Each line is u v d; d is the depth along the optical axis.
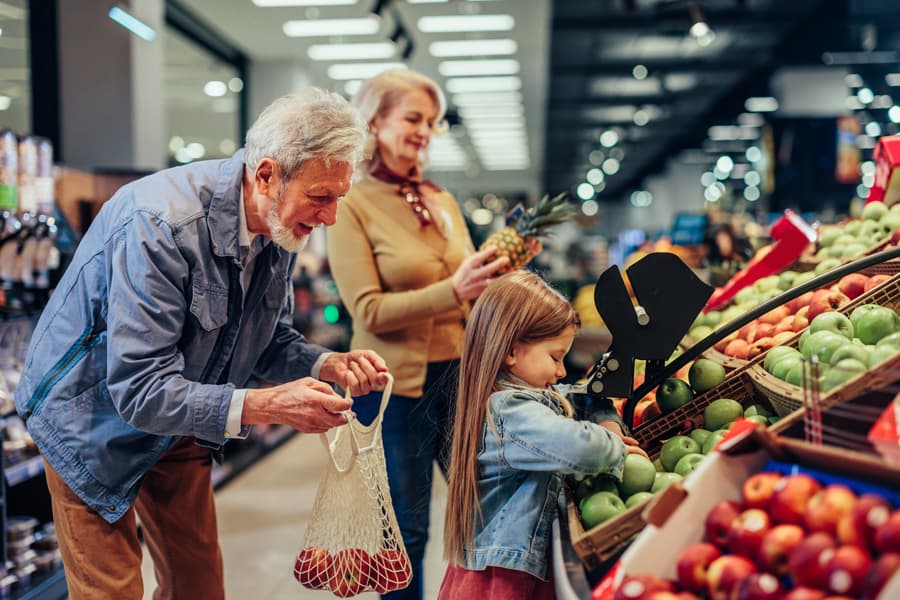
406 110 2.84
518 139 24.09
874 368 1.35
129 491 2.03
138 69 6.93
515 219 3.06
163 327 1.89
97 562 2.02
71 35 6.83
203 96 11.93
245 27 10.68
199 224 1.96
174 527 2.25
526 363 1.85
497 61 13.40
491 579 1.74
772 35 13.27
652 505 1.32
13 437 3.76
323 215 1.98
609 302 1.90
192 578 2.28
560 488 1.82
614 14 11.41
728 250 4.63
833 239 2.89
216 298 2.01
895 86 13.40
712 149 27.77
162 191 1.97
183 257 1.94
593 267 13.64
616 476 1.67
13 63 6.45
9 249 3.82
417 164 2.97
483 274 2.65
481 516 1.79
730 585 1.22
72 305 2.00
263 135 1.94
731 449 1.34
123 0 6.85
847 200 13.91
